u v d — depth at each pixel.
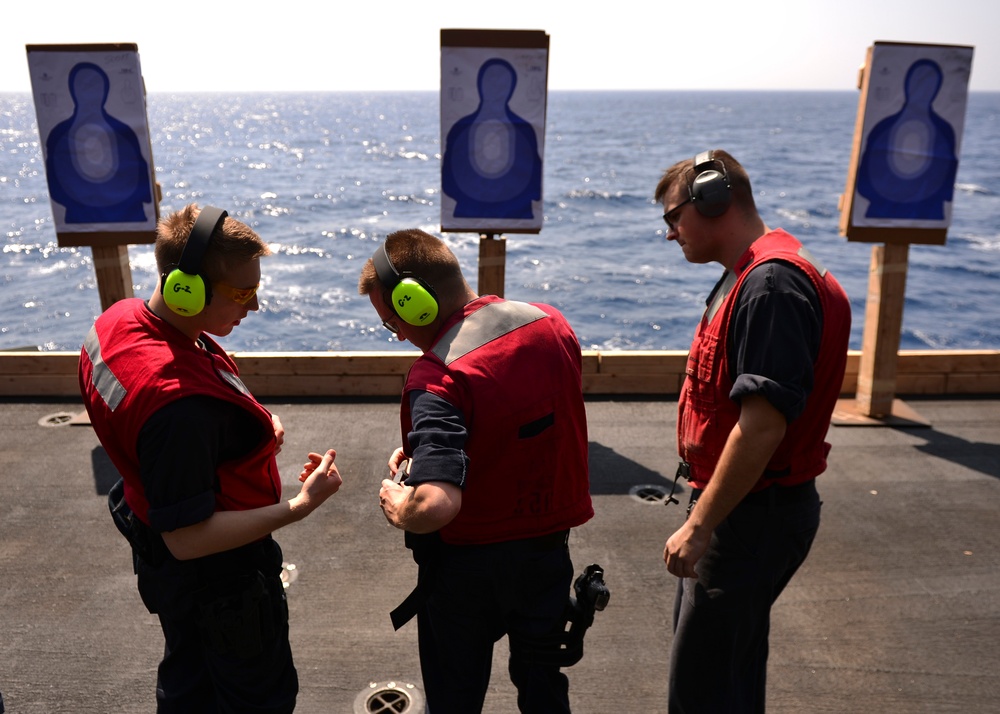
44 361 5.53
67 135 4.97
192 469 1.69
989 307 21.38
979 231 33.69
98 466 4.52
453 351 1.83
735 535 2.02
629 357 5.69
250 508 1.94
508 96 4.91
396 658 2.93
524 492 1.91
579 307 21.36
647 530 3.89
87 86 4.90
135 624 3.12
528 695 2.10
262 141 99.62
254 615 1.92
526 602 1.99
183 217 1.77
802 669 2.90
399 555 3.65
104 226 5.16
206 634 1.90
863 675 2.87
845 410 5.48
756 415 1.80
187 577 1.89
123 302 1.94
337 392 5.63
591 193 45.41
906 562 3.62
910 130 4.96
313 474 1.90
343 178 56.88
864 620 3.20
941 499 4.23
